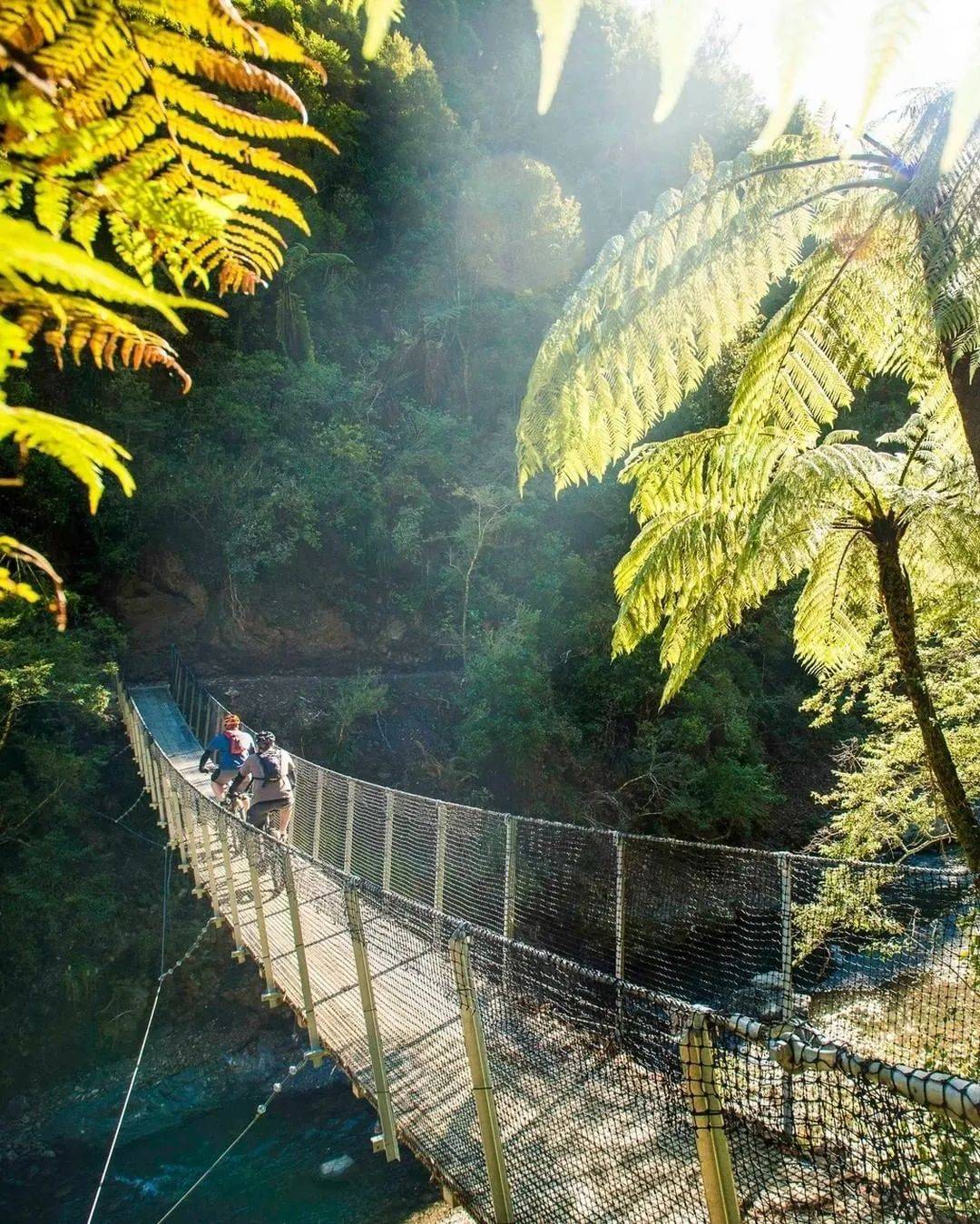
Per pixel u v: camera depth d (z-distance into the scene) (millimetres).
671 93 457
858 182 3332
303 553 21781
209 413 21578
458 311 27188
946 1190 1544
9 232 396
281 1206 9750
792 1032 1781
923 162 2854
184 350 22297
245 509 20375
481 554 22406
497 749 19422
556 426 4281
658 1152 2354
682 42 459
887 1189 1645
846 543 4691
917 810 6367
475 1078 2801
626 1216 2271
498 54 40281
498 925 7641
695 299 3910
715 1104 1941
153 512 19766
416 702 20844
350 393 24188
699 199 3793
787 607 21297
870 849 6637
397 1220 9031
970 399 3488
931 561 4805
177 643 20266
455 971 2877
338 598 21859
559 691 20688
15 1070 13375
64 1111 12727
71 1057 13719
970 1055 3707
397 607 22297
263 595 21203
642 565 4906
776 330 3877
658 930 7812
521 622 20031
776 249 3779
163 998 14477
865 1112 1694
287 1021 14031
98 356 600
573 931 8109
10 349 499
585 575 21422
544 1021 2881
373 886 3635
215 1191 10320
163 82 561
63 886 14703
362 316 28938
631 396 4168
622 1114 2461
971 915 4258
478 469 24109
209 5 526
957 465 4469
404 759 19906
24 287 528
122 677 19062
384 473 23594
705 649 4918
